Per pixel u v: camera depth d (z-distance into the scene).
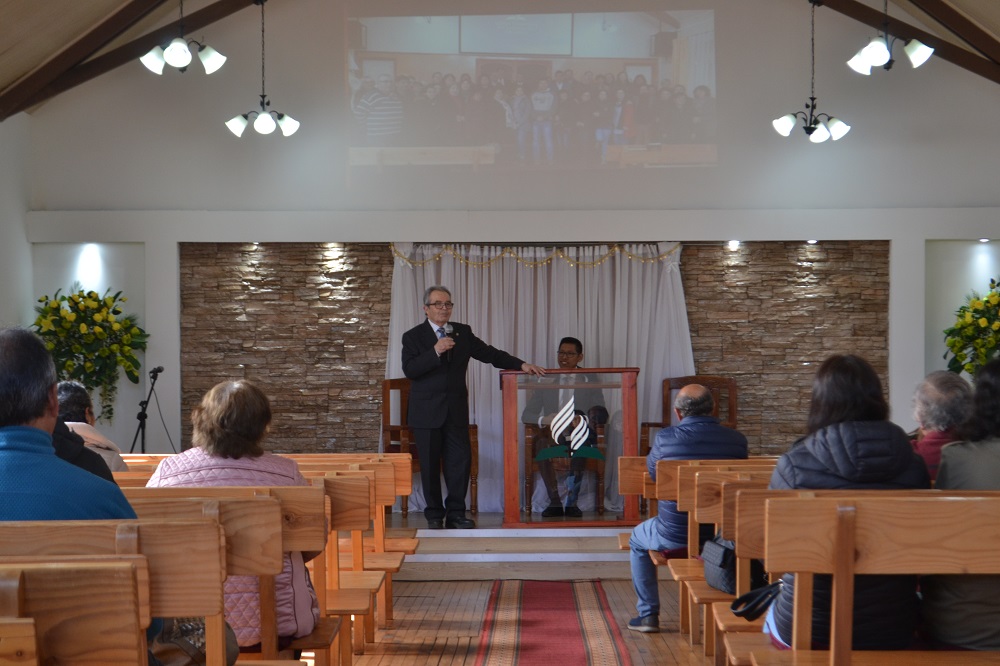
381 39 8.63
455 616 5.41
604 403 6.99
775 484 2.87
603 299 8.66
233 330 8.65
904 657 2.44
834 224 8.52
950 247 8.70
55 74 7.50
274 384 8.66
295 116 8.62
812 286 8.66
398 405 8.47
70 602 1.72
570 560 6.68
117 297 8.41
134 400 8.55
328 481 3.54
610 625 5.14
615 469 7.02
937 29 8.40
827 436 2.75
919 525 2.24
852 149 8.58
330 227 8.56
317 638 3.15
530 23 8.66
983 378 2.90
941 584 2.57
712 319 8.70
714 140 8.63
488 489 8.26
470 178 8.66
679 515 4.66
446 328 7.18
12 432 2.19
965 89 8.52
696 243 8.73
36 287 8.61
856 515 2.23
